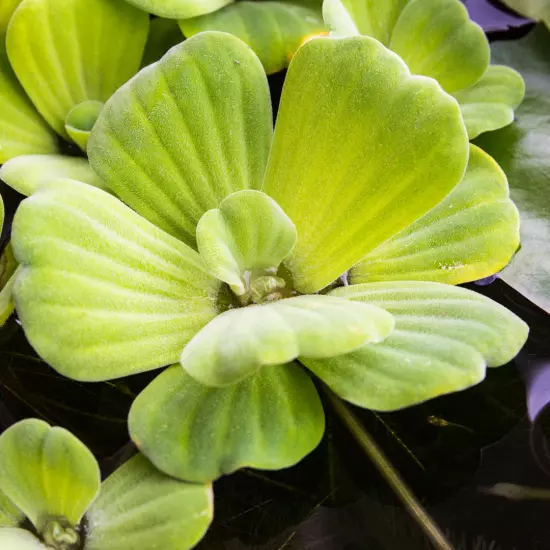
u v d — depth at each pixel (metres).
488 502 0.57
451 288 0.56
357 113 0.56
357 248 0.57
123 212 0.56
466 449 0.57
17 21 0.58
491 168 0.58
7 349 0.58
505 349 0.55
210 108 0.57
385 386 0.54
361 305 0.54
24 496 0.54
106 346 0.55
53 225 0.55
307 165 0.57
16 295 0.54
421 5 0.60
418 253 0.58
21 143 0.60
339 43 0.56
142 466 0.55
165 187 0.57
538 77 0.64
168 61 0.56
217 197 0.58
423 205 0.56
